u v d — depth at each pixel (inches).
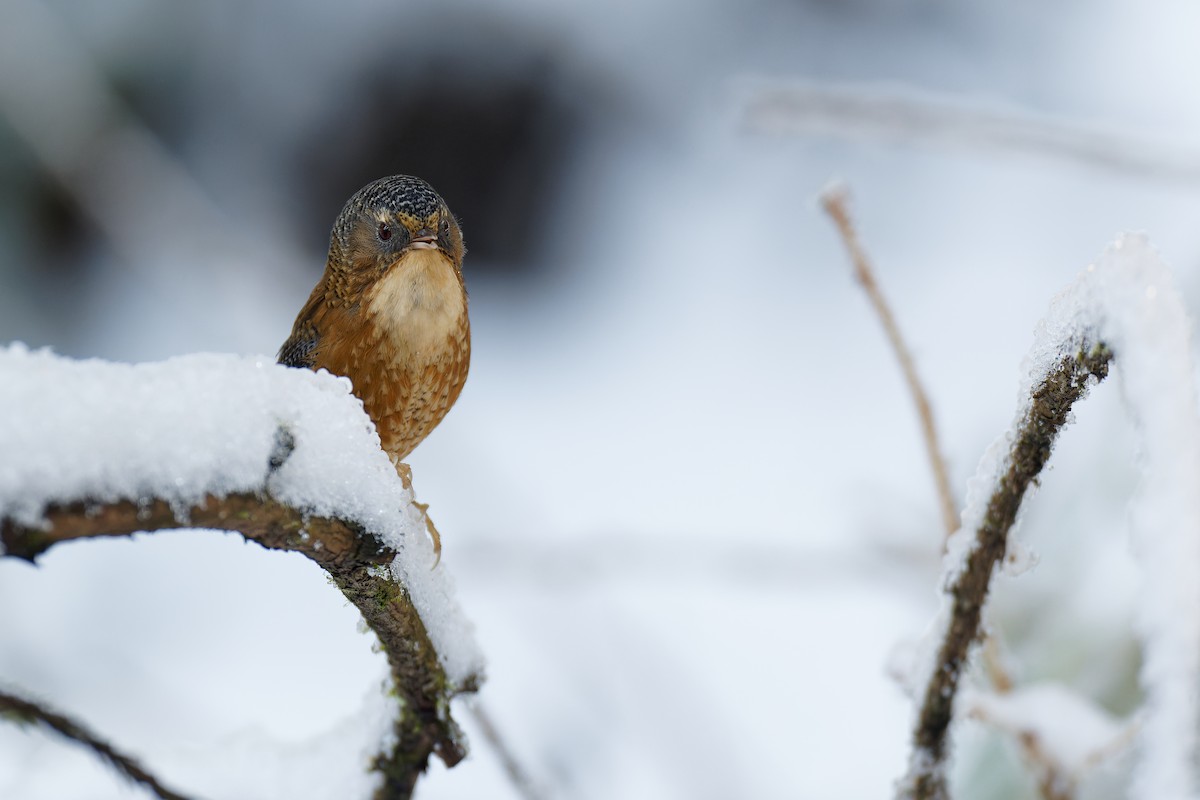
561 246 698.8
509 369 659.4
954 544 150.6
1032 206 665.0
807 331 659.4
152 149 582.6
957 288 644.7
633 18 684.7
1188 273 298.5
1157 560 105.3
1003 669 211.3
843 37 684.1
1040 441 137.0
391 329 235.3
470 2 672.4
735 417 622.2
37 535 94.7
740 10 688.4
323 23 660.7
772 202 695.7
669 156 699.4
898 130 317.7
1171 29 668.1
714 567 379.2
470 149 689.6
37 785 176.6
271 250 653.3
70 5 603.8
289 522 117.6
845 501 557.9
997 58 671.8
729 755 365.4
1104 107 644.1
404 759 161.2
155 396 104.4
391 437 243.9
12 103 558.9
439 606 157.6
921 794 160.1
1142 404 109.3
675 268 693.3
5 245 587.8
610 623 390.6
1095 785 210.4
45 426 96.3
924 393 209.2
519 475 591.8
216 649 480.1
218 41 638.5
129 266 607.5
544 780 207.9
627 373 652.7
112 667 392.2
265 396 115.3
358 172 679.7
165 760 165.9
